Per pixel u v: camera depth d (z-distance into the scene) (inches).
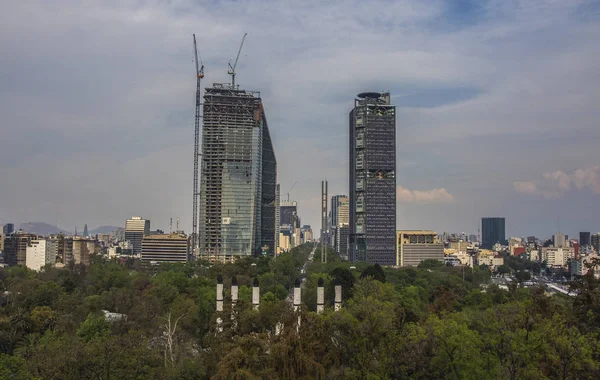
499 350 4261.8
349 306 5674.2
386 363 4517.7
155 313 7573.8
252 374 4448.8
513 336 4185.5
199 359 5482.3
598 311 5187.0
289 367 4458.7
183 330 7062.0
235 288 7549.2
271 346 4665.4
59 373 4138.8
